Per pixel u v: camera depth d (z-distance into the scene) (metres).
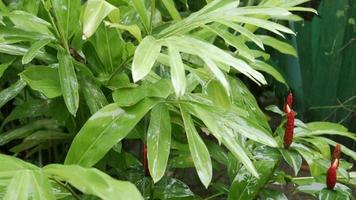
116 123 1.29
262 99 3.87
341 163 1.66
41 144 1.78
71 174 1.03
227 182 2.33
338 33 3.21
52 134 1.68
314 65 3.34
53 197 1.01
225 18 1.35
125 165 1.64
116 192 0.99
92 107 1.44
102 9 1.33
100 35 1.45
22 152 2.05
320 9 3.22
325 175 1.57
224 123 1.33
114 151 1.58
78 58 1.52
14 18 1.45
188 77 1.55
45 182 1.03
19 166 1.06
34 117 1.90
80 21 1.47
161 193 1.56
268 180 1.55
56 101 1.52
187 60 1.65
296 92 3.39
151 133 1.30
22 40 1.42
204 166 1.25
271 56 3.35
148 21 1.49
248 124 1.37
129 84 1.45
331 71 3.29
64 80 1.38
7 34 1.42
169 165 1.73
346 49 3.26
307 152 1.49
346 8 3.18
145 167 1.56
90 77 1.47
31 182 1.02
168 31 1.37
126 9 1.63
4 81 1.81
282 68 3.32
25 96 1.80
